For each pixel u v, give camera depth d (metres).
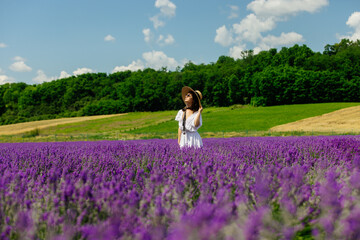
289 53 130.75
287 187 2.16
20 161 3.91
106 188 2.04
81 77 137.50
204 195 2.12
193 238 1.24
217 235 1.27
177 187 2.21
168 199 2.04
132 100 105.12
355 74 99.50
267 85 93.50
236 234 1.39
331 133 32.19
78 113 105.88
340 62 109.81
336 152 4.50
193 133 5.16
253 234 1.38
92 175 2.88
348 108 60.28
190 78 114.62
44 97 121.62
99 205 1.87
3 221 1.80
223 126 52.41
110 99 116.19
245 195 2.12
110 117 83.56
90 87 128.38
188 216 1.59
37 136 44.97
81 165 3.64
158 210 1.73
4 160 3.95
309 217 1.97
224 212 1.43
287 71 96.12
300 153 4.25
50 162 3.77
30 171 3.11
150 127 57.12
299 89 91.69
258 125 50.59
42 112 114.44
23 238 1.63
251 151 4.53
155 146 5.02
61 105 120.75
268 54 128.75
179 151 4.16
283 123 50.66
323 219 1.63
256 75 102.81
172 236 1.44
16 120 106.00
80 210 1.87
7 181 2.44
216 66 140.75
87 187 2.01
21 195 2.17
